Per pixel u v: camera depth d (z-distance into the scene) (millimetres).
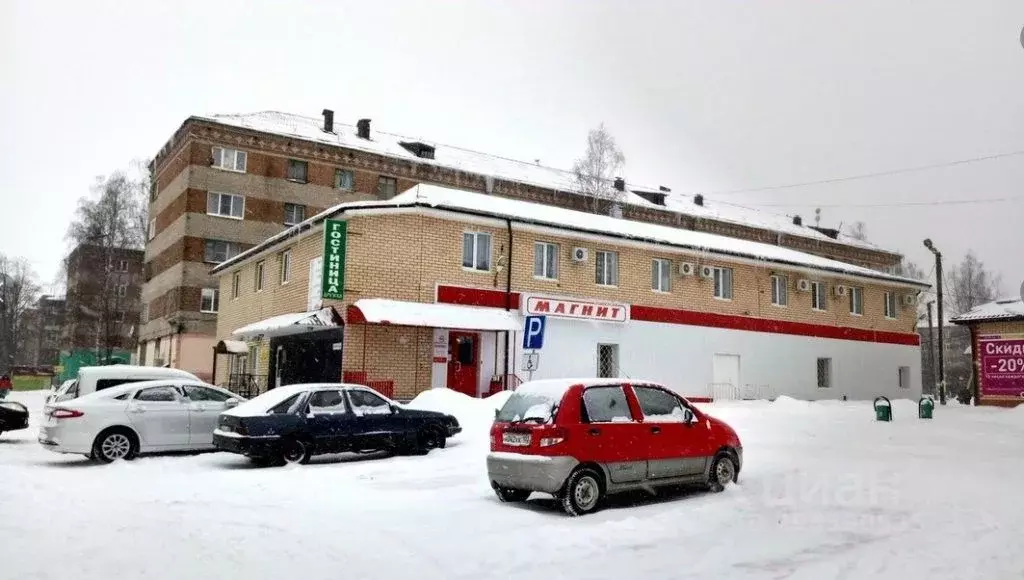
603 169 51062
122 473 11953
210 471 12289
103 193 52250
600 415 9289
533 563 6551
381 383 20469
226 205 42938
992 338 28281
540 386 9680
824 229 72188
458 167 50344
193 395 14633
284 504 9258
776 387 29734
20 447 16141
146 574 6012
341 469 12273
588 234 24719
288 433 12750
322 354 21891
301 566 6344
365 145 48688
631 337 25750
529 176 54562
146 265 50719
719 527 8008
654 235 27281
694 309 27609
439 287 21828
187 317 41406
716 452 10266
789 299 30859
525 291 23516
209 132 42719
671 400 10227
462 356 22422
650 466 9469
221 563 6387
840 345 32438
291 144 44938
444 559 6641
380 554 6781
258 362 26938
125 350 57875
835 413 22984
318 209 45344
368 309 19875
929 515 8617
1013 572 6309
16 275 75125
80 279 52594
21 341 77938
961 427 18641
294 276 24359
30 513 8414
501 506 9297
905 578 6148
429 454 13945
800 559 6746
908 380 35281
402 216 21547
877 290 34562
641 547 7148
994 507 9055
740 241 32938
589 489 8898
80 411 13289
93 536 7273
